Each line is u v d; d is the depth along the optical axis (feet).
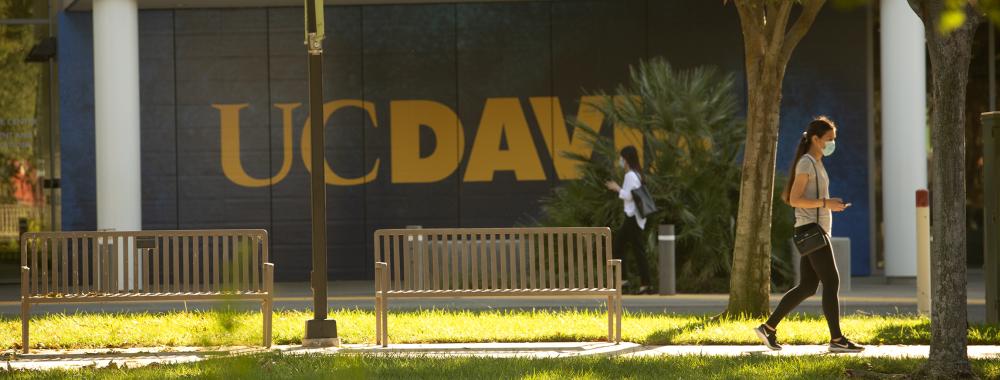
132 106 149.89
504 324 92.02
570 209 135.95
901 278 149.07
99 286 80.89
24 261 79.77
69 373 65.92
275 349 77.30
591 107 160.25
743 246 95.09
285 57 162.09
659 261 127.24
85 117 160.97
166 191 161.79
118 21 148.77
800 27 94.12
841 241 134.00
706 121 138.41
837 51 159.63
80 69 160.97
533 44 161.17
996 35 167.73
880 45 156.87
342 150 162.20
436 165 161.79
